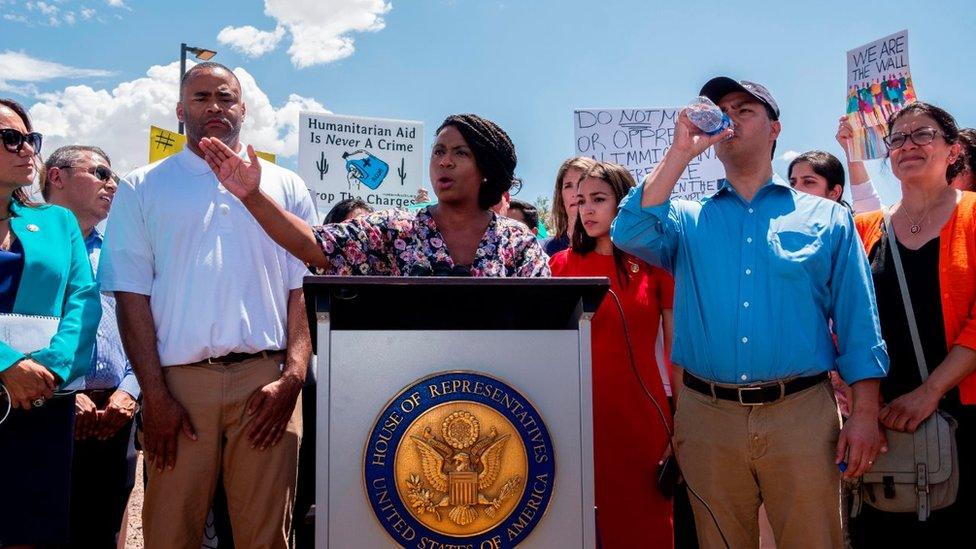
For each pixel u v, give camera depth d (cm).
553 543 201
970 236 326
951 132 337
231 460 319
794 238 287
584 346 206
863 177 530
